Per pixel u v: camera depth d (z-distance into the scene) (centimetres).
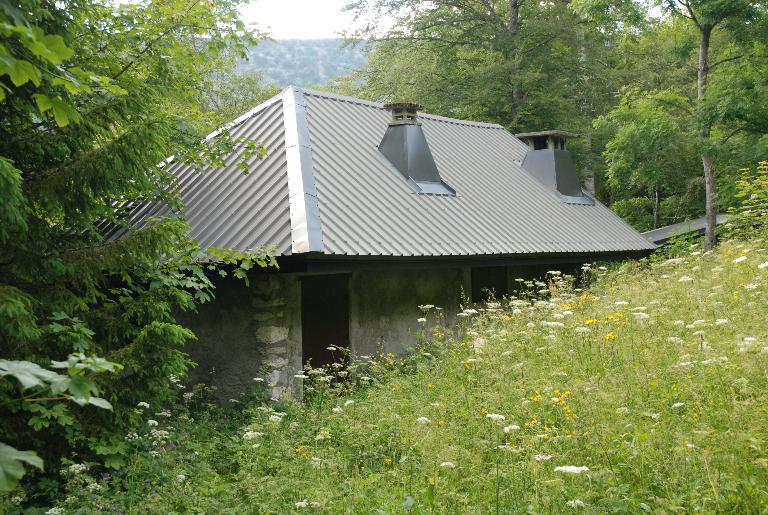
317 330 976
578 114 2470
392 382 838
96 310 680
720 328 760
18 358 584
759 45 1480
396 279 1081
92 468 631
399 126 1221
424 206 1134
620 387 634
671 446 506
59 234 692
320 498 513
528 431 587
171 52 841
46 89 561
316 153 1083
